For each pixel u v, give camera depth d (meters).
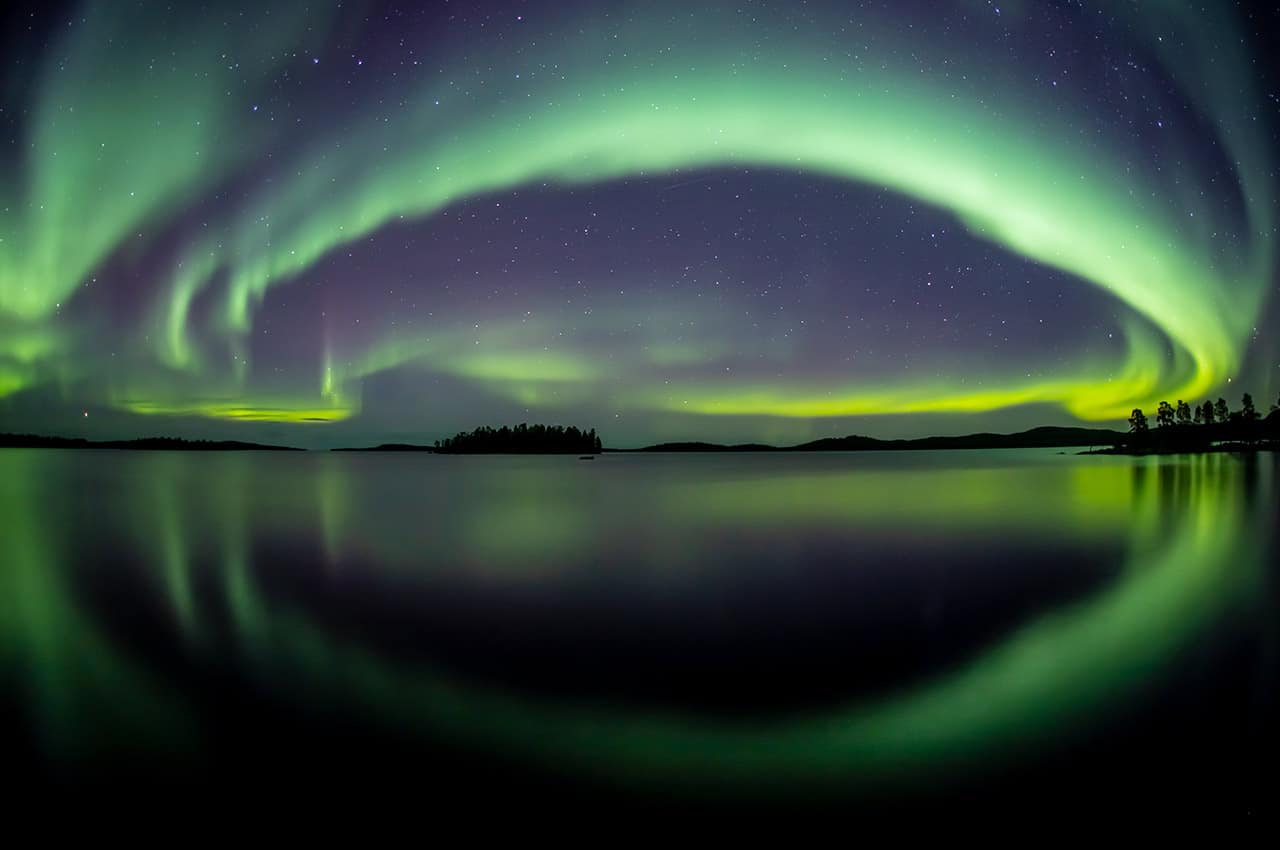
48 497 20.67
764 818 3.12
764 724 4.12
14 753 3.70
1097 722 4.13
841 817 3.12
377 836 2.97
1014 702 4.45
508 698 4.54
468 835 2.97
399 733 3.99
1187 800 3.24
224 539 11.98
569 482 29.44
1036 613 6.72
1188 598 7.28
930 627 6.25
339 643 5.80
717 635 6.04
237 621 6.53
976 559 9.67
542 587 8.00
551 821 3.09
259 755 3.70
